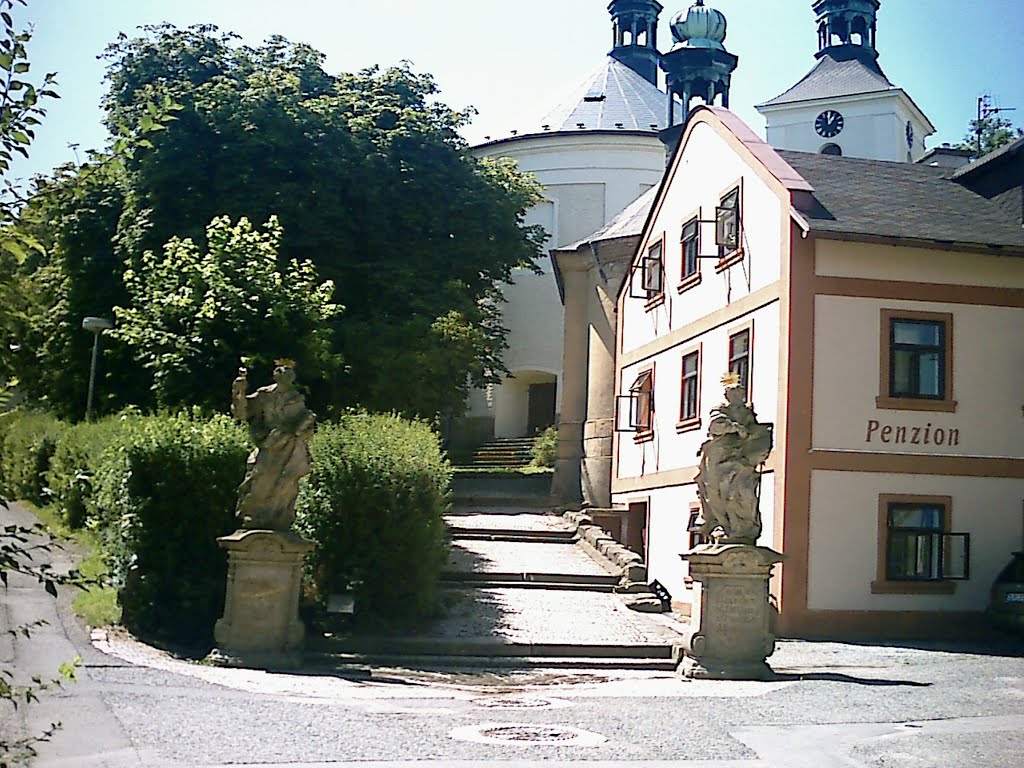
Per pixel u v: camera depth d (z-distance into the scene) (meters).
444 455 18.44
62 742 8.19
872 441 19.78
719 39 41.91
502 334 36.84
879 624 19.45
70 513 18.56
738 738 9.76
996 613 19.23
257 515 14.30
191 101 30.16
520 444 40.00
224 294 21.70
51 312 31.20
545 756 8.68
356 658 14.99
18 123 4.57
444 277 32.66
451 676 14.24
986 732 10.17
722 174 23.52
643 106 47.06
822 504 19.52
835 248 19.98
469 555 23.28
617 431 29.92
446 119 34.50
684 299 25.47
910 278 20.17
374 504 16.52
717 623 14.73
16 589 15.80
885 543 19.64
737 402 15.25
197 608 15.31
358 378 28.73
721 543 14.95
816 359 19.75
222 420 16.58
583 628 17.67
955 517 19.98
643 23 54.59
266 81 31.20
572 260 34.12
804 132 61.47
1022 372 20.45
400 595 16.66
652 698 12.36
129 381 30.44
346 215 30.83
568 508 30.95
